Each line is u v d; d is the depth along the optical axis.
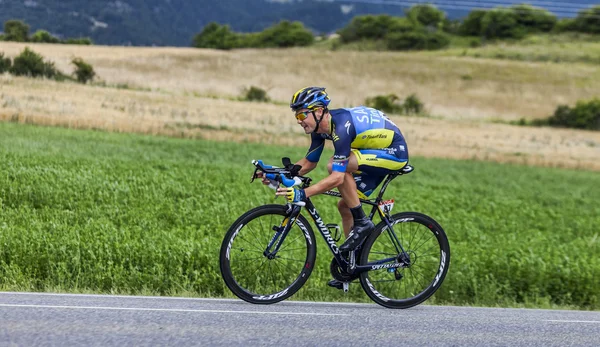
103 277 8.61
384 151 7.21
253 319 6.42
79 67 59.94
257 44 169.88
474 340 6.12
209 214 14.11
